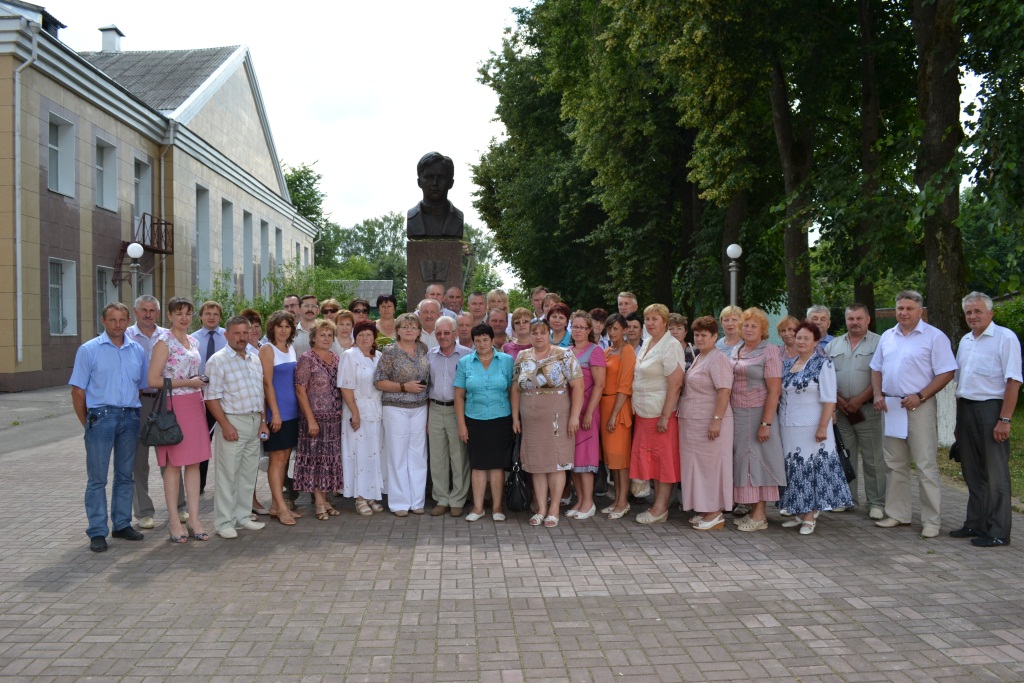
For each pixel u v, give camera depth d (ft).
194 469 21.21
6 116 59.93
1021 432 42.52
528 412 22.76
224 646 13.94
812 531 22.08
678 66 48.11
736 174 52.70
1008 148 31.71
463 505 24.90
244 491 22.24
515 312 25.49
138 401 21.12
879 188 40.88
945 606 16.01
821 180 44.45
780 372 21.84
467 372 23.22
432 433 24.35
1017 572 18.33
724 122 51.08
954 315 36.01
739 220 64.08
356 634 14.48
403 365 23.86
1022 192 32.09
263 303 80.28
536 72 88.69
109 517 23.34
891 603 16.19
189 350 21.48
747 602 16.24
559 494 22.99
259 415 22.27
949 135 36.01
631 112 66.28
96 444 20.15
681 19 45.80
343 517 23.91
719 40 44.93
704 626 14.92
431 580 17.62
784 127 50.90
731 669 13.03
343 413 24.07
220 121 107.55
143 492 22.59
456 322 26.20
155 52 114.62
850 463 24.08
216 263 102.47
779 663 13.26
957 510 24.88
